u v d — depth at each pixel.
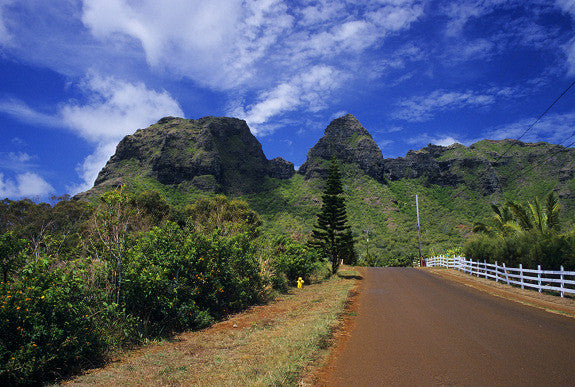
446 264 34.34
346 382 4.54
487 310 9.67
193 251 9.20
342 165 153.00
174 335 7.77
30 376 4.84
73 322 5.59
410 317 8.84
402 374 4.77
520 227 21.33
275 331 7.69
